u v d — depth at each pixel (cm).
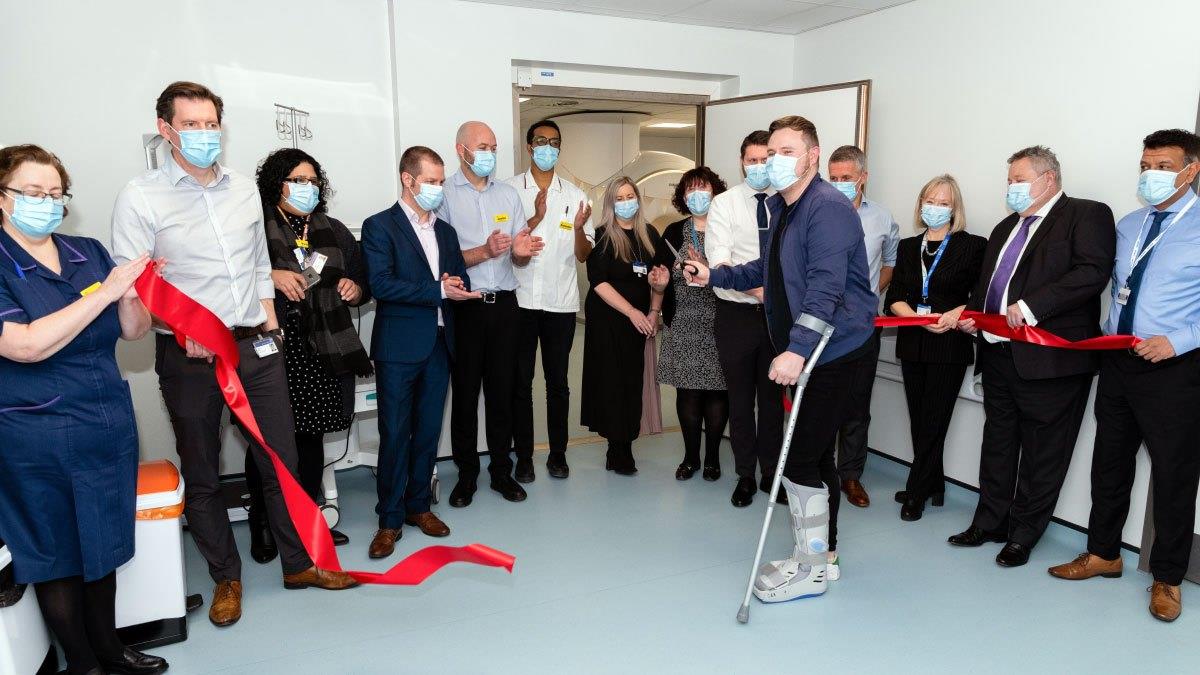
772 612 262
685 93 488
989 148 360
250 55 364
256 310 257
